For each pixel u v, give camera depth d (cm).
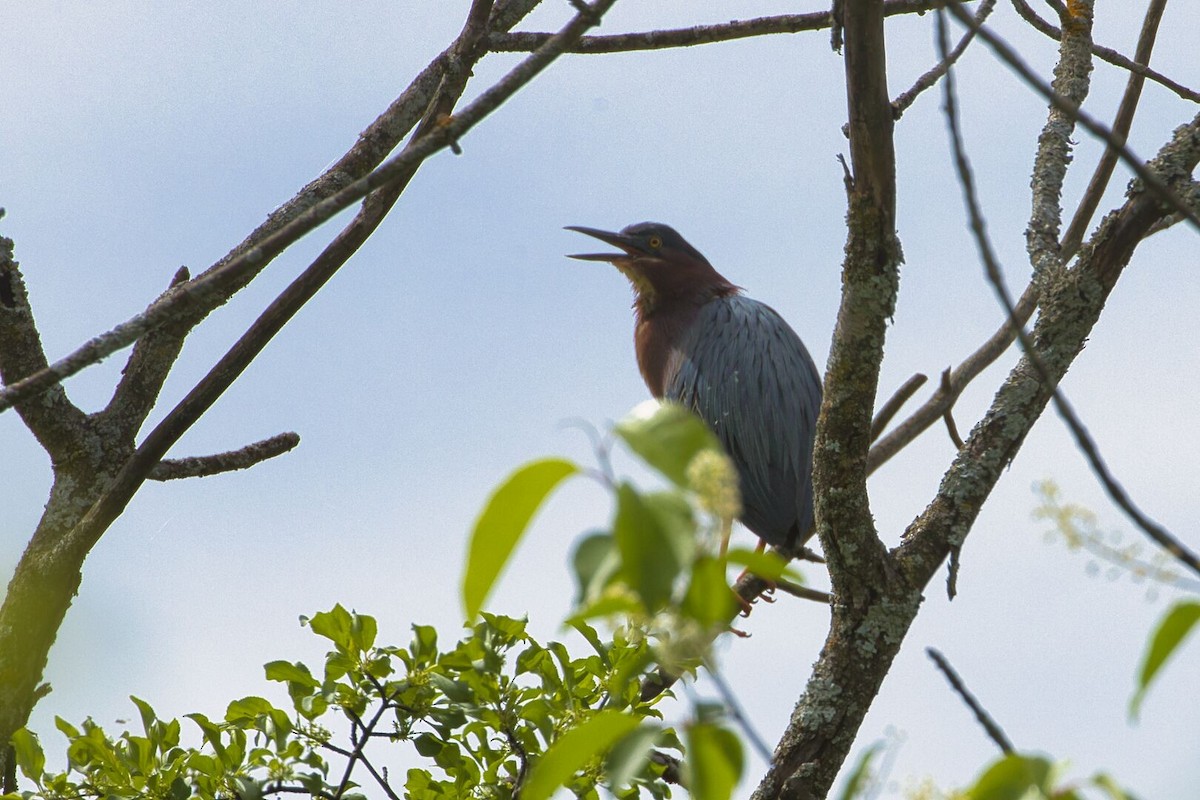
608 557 293
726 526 340
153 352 923
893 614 806
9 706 833
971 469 855
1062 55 922
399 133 942
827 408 761
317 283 884
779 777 782
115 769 722
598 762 698
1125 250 859
